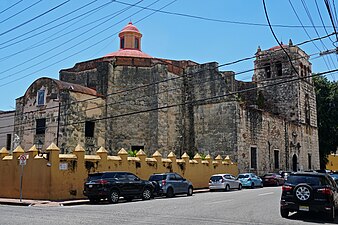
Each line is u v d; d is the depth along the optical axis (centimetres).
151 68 4141
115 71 4069
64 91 3512
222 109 4222
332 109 6188
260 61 5672
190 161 3522
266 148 4550
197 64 4759
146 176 3003
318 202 1509
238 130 4100
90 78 4209
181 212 1681
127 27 4778
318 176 1570
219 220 1421
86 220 1395
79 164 2520
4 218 1466
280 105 5447
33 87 3725
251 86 5559
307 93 5709
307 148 5541
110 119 3922
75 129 3531
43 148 3528
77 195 2478
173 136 4272
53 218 1459
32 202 2269
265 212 1722
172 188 2723
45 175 2389
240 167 4059
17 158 2650
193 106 4450
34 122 3656
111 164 2730
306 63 5756
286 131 5050
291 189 1568
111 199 2238
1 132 4341
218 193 3080
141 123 4038
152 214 1602
